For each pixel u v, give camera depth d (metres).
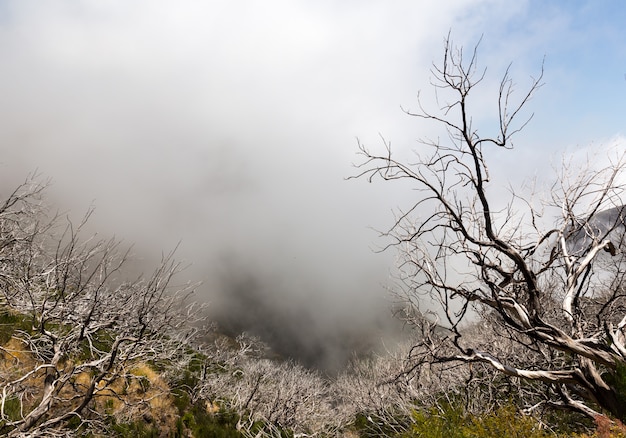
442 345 6.89
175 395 11.81
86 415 7.75
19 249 6.95
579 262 7.36
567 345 5.68
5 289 6.89
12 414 6.27
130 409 8.80
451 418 8.30
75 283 6.44
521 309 6.15
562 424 8.58
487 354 6.25
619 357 5.50
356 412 20.38
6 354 7.53
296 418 17.64
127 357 6.42
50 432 5.58
